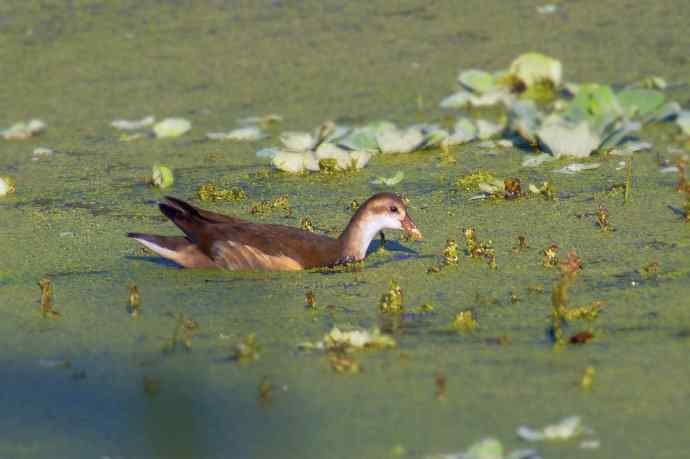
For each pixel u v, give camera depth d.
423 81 21.95
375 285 12.38
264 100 21.25
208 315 11.66
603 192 15.58
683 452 8.50
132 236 13.28
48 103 21.55
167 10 26.55
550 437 8.76
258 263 12.94
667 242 13.43
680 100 20.16
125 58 23.73
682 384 9.66
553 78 21.28
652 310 11.34
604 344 10.55
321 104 20.91
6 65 23.52
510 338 10.77
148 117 20.38
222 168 17.64
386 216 13.08
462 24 25.02
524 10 25.78
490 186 15.58
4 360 10.79
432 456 8.54
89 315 11.82
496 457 8.36
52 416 9.62
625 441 8.71
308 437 8.98
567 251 13.26
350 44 24.11
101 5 27.00
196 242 13.12
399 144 18.00
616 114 19.09
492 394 9.59
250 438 9.02
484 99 20.78
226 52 23.86
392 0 26.91
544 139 17.47
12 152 18.98
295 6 26.56
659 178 16.11
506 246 13.53
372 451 8.70
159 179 16.72
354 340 10.64
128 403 9.79
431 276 12.61
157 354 10.77
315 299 11.99
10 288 12.73
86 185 17.00
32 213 15.67
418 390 9.72
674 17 24.70
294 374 10.16
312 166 17.23
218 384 10.04
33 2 27.19
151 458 8.80
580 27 24.47
